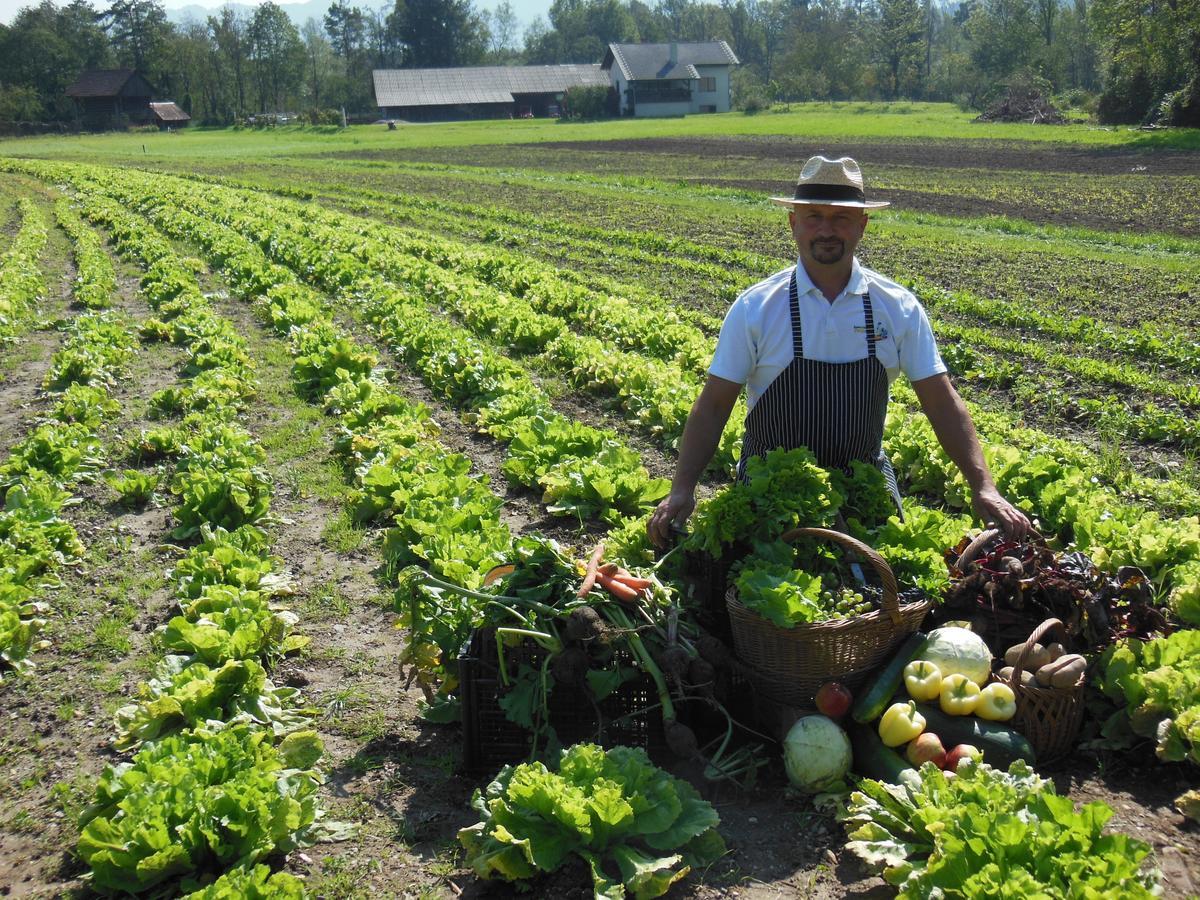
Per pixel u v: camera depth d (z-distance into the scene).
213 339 16.02
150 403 13.38
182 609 7.52
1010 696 5.05
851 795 4.87
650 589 5.57
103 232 31.59
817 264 5.43
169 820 4.82
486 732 5.53
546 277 20.91
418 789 5.48
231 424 11.86
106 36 152.12
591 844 4.67
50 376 14.48
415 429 10.98
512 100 119.81
